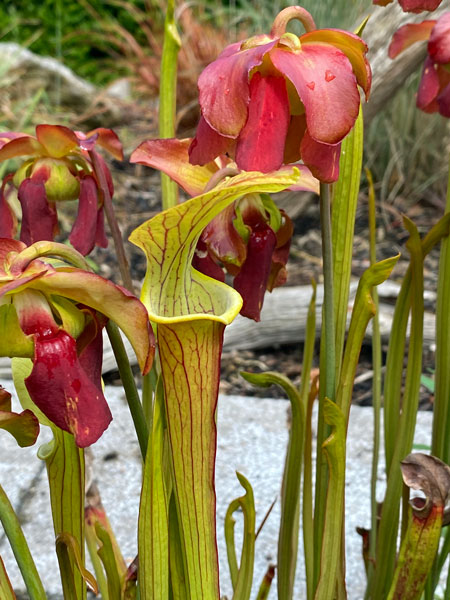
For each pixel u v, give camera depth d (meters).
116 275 1.46
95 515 0.46
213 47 1.91
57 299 0.28
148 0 2.56
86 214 0.50
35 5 2.68
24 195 0.50
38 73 2.10
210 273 0.38
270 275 0.43
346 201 0.37
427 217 1.69
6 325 0.28
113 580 0.39
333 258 0.39
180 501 0.31
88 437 0.27
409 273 0.43
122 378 0.32
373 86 1.20
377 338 0.50
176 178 0.39
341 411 0.35
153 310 0.30
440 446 0.45
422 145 1.75
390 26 1.17
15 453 0.95
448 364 0.43
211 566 0.32
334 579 0.38
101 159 0.47
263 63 0.30
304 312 1.26
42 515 0.84
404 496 0.45
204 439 0.31
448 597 0.47
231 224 0.38
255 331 1.26
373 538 0.51
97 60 2.68
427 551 0.37
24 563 0.31
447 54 0.39
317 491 0.41
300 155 0.33
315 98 0.29
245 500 0.38
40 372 0.27
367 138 1.77
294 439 0.42
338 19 1.68
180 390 0.30
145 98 2.16
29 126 1.84
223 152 0.30
